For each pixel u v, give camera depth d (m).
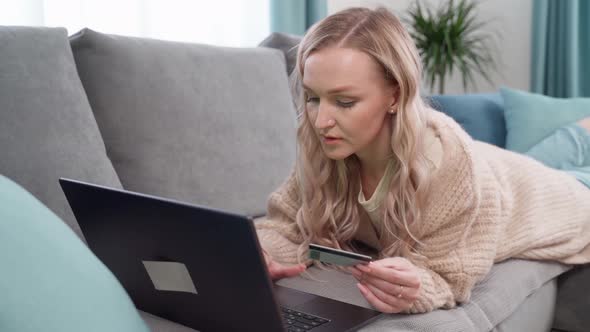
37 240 0.69
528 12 3.65
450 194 1.12
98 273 0.74
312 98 1.05
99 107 1.50
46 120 1.28
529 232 1.37
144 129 1.54
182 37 2.54
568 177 1.61
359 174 1.26
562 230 1.42
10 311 0.62
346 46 1.00
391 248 1.18
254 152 1.79
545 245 1.39
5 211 0.69
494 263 1.33
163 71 1.61
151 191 1.53
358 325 0.96
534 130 2.51
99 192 0.90
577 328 1.49
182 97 1.63
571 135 2.39
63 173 1.27
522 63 3.70
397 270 0.97
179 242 0.84
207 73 1.72
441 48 3.37
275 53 2.04
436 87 3.75
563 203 1.49
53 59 1.35
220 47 1.85
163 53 1.64
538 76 3.45
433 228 1.14
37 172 1.23
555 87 3.51
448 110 2.71
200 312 0.93
